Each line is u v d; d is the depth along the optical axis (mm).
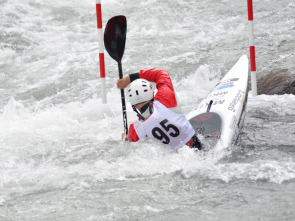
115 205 11625
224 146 15445
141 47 34156
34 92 28438
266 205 11031
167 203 11562
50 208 11719
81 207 11648
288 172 12953
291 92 22844
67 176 13883
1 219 11281
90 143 17328
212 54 30969
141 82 14664
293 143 15992
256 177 12719
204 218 10609
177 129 14508
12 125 21000
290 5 39812
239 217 10555
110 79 29125
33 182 13578
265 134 17266
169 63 30500
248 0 22844
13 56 35188
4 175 14273
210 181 12719
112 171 13938
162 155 14508
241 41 32750
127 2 45875
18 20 41719
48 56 34844
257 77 25266
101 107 22938
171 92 14953
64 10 43844
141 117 14844
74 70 31297
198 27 38344
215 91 19641
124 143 15734
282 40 30953
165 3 45094
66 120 21531
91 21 42188
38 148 17203
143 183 12922
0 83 30547
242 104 18453
